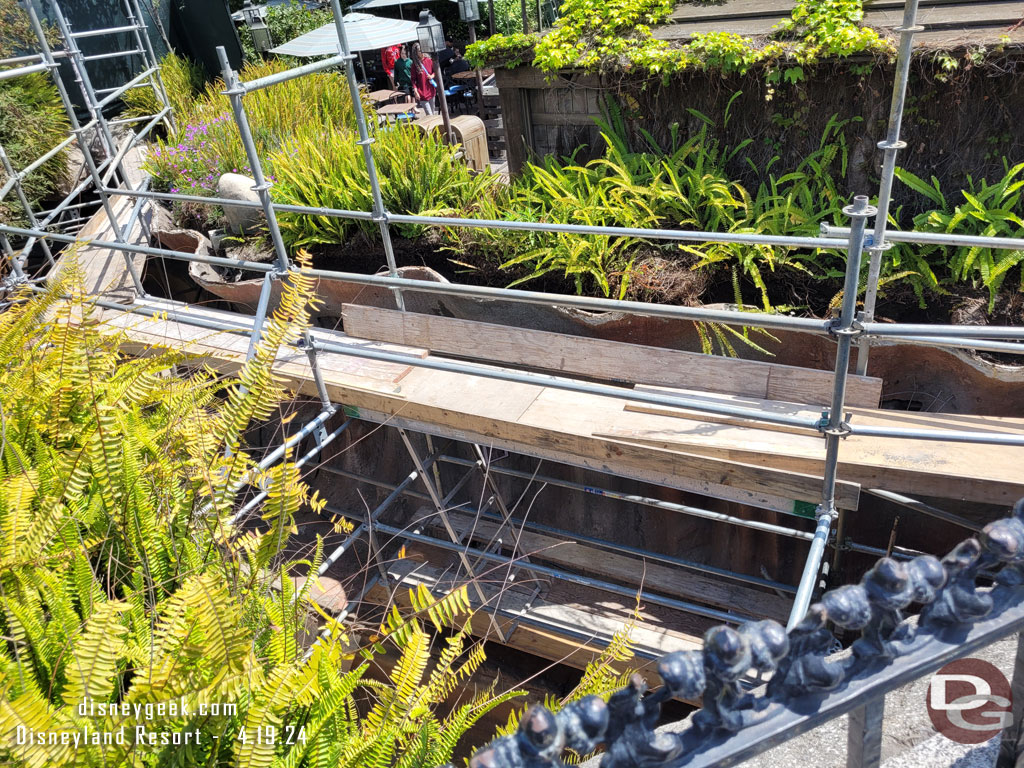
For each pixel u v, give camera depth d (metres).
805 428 3.09
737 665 0.86
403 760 2.17
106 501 2.36
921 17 4.25
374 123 5.97
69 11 8.68
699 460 3.30
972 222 4.11
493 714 4.41
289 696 1.95
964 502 3.74
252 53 12.47
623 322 4.25
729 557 4.44
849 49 4.12
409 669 2.20
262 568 2.41
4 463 2.56
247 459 2.47
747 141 4.73
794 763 1.62
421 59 11.66
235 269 5.45
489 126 10.96
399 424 3.94
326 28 8.04
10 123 6.55
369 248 5.27
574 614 4.36
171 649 1.88
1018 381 3.55
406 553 4.82
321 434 3.96
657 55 4.68
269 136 7.16
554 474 4.83
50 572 2.15
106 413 2.38
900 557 3.78
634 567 4.52
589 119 5.36
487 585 4.53
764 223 4.48
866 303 3.46
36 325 3.09
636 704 0.90
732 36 4.52
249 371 2.46
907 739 1.60
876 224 3.20
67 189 7.15
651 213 4.59
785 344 4.09
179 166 6.86
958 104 4.12
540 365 4.16
